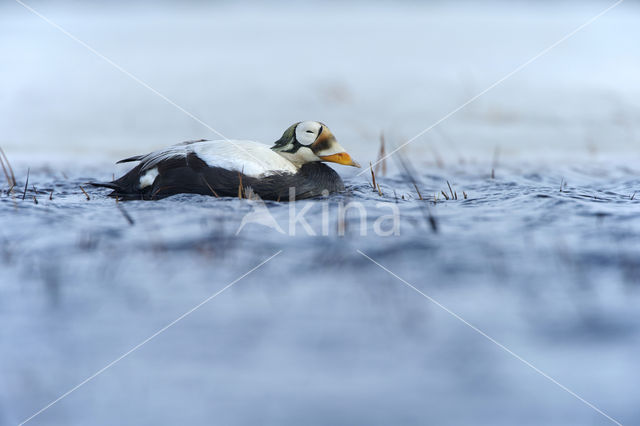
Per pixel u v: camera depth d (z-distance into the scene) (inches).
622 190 903.7
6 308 483.8
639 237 625.3
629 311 467.8
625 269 543.2
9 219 690.2
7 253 592.4
